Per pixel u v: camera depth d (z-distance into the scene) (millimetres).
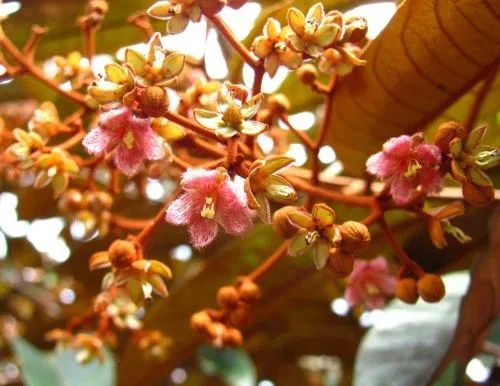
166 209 118
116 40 219
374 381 154
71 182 181
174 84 106
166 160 128
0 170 175
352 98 147
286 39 116
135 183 194
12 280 333
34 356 218
